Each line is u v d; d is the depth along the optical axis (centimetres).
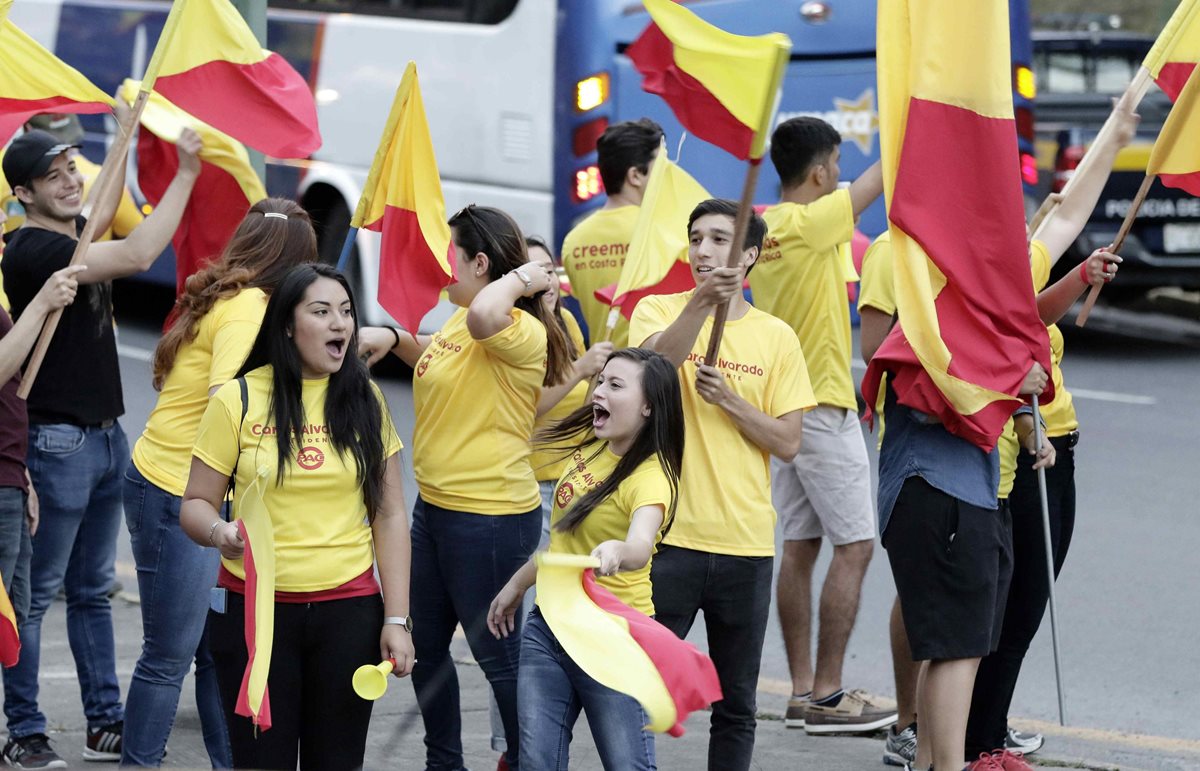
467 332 989
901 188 940
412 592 1012
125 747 968
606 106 2102
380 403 851
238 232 975
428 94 2308
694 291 907
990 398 921
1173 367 2608
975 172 939
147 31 2695
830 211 1139
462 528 977
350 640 830
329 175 2444
